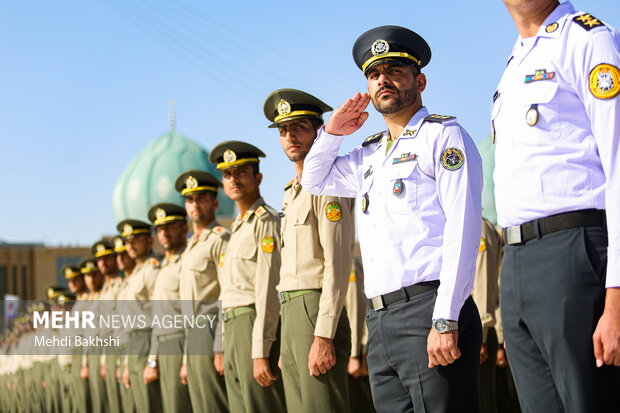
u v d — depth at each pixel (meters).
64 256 50.31
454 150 4.01
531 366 3.48
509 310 3.53
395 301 4.09
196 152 53.03
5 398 22.70
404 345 4.07
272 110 6.46
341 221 5.79
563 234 3.30
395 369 4.14
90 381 13.07
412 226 4.09
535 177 3.37
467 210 3.95
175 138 53.69
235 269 7.28
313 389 5.82
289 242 6.11
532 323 3.40
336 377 5.81
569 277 3.27
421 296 4.04
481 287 7.52
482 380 7.59
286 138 6.30
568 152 3.32
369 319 4.27
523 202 3.40
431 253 4.07
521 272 3.42
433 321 3.88
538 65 3.41
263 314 6.71
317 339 5.73
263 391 6.93
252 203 7.55
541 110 3.37
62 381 14.66
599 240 3.26
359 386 8.09
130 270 12.45
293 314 6.02
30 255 50.19
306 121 6.29
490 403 7.61
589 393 3.23
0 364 23.08
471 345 4.04
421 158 4.11
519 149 3.43
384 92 4.23
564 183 3.31
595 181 3.28
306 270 5.99
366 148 4.53
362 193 4.32
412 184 4.11
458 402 3.97
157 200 51.78
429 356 3.90
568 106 3.33
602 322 3.12
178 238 9.87
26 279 49.94
